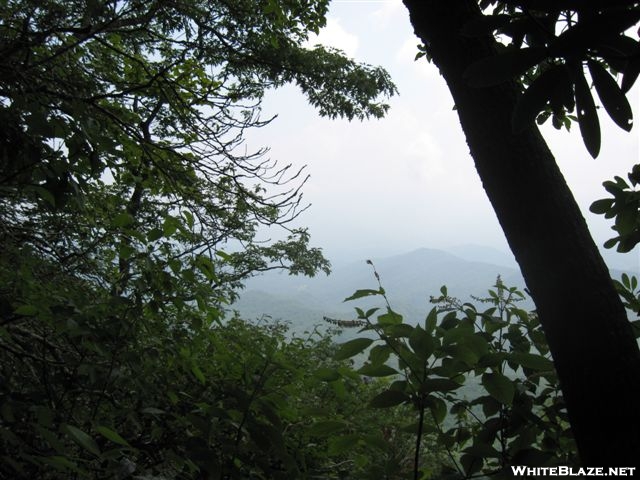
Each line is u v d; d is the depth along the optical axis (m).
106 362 1.90
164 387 2.06
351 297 1.47
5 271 2.02
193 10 4.24
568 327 1.05
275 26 5.95
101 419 1.86
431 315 1.44
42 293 1.91
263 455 1.63
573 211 1.13
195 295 1.99
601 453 0.98
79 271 2.61
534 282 1.12
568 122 2.53
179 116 4.29
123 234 2.00
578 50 0.83
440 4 1.33
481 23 0.99
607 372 0.99
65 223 2.64
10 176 1.62
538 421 1.58
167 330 2.20
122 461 1.27
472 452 1.38
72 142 1.70
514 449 1.59
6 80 2.23
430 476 1.46
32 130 1.52
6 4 2.91
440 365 1.32
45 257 2.56
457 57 1.28
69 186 1.71
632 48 0.82
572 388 1.05
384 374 1.37
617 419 0.96
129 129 3.31
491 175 1.19
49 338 2.24
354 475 1.59
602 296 1.04
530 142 1.17
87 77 3.49
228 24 5.27
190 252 2.19
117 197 3.03
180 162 4.33
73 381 1.86
